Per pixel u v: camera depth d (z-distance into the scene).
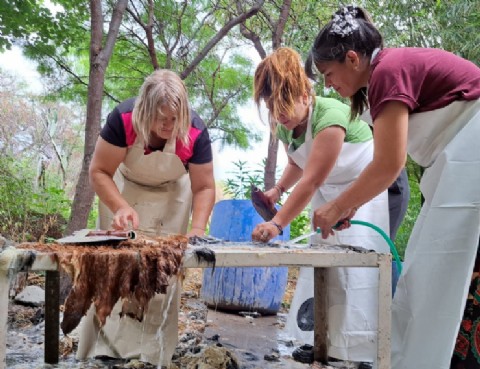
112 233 1.86
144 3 5.49
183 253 1.65
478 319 1.68
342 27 1.84
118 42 6.64
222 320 3.28
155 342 2.23
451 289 1.63
